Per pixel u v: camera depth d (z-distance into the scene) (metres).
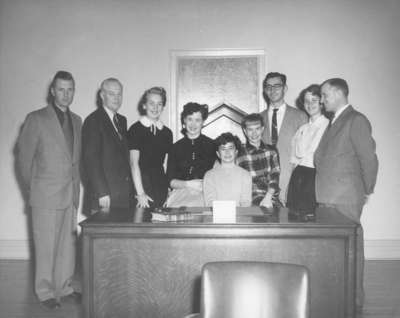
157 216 3.41
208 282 2.28
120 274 3.29
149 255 3.29
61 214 4.54
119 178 4.85
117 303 3.29
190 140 5.47
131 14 6.12
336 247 3.25
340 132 4.40
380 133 6.15
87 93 6.13
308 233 3.23
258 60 6.11
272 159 5.37
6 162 6.20
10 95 6.15
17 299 4.64
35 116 4.52
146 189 5.36
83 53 6.12
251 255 3.27
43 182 4.47
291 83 6.10
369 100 6.12
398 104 6.13
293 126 5.80
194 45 6.13
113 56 6.12
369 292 4.88
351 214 4.38
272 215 3.63
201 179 5.38
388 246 6.20
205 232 3.25
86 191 6.04
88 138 4.77
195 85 6.15
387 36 6.10
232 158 4.84
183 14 6.13
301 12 6.10
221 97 6.14
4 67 6.14
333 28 6.11
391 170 6.17
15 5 6.13
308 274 2.24
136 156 5.36
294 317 2.18
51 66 6.13
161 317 3.30
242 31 6.12
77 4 6.12
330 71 6.11
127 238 3.28
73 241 4.71
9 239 6.27
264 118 5.95
